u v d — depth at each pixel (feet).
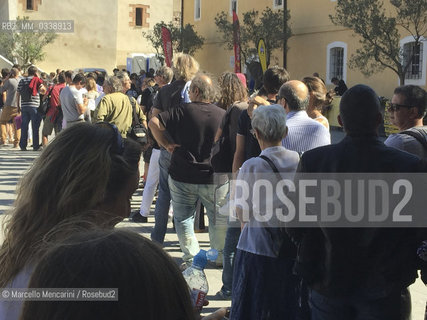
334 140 57.62
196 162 15.87
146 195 22.04
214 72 110.22
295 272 8.97
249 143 13.55
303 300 10.57
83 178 5.15
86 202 5.18
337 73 84.02
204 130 15.83
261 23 91.04
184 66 18.66
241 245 11.02
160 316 2.79
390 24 66.33
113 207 5.42
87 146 5.25
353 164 8.34
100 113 22.40
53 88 42.98
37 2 125.39
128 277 2.73
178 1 150.30
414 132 10.78
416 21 65.26
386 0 72.38
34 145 44.73
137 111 23.62
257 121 11.18
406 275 8.20
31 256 4.67
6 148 46.03
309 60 87.66
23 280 4.57
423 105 11.56
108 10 132.26
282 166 10.91
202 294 6.67
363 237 8.18
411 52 71.05
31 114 44.21
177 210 16.51
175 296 2.86
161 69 22.47
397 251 8.14
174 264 2.93
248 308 10.86
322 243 8.54
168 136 15.99
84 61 132.26
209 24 110.93
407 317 8.40
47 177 5.15
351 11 68.18
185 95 18.43
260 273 10.64
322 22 84.69
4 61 107.34
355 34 78.64
